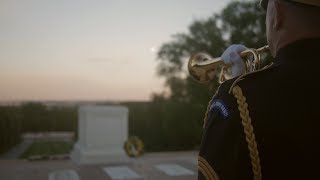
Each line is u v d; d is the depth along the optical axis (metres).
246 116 0.97
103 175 10.94
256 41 14.10
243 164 0.95
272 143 0.95
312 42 1.00
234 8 17.22
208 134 1.02
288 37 1.03
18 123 23.23
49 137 29.09
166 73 24.66
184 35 23.41
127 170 11.72
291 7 1.02
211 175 0.97
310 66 1.00
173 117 19.06
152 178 10.46
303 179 0.93
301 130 0.95
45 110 30.48
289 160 0.94
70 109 31.44
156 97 24.34
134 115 19.23
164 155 15.62
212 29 19.80
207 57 1.59
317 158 0.93
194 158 14.52
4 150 18.17
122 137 13.61
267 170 0.95
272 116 0.96
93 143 13.13
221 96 1.04
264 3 1.18
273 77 1.01
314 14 1.00
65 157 14.88
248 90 1.01
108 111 13.39
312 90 0.98
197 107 18.55
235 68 1.34
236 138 0.96
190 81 19.64
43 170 11.79
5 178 10.53
